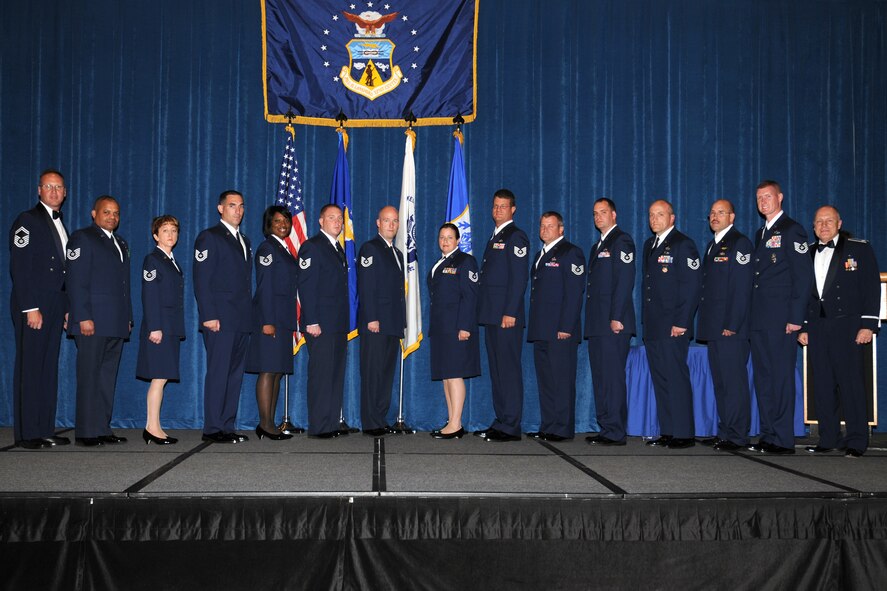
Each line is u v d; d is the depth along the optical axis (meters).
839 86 5.96
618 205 5.80
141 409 5.54
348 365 5.60
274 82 5.67
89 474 3.36
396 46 5.75
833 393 4.53
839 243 4.59
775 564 3.05
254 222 5.66
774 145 5.90
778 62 5.94
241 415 5.57
